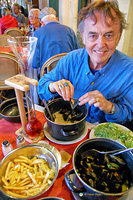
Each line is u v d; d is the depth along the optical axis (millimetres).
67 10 3023
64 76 1181
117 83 1008
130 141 770
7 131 849
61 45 2025
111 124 884
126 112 940
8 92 2758
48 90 1042
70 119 815
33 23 2918
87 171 548
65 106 899
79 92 1129
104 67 971
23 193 534
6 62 1840
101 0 760
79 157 578
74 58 1104
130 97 1000
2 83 2014
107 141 600
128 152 552
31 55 649
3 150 680
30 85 673
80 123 708
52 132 751
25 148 645
